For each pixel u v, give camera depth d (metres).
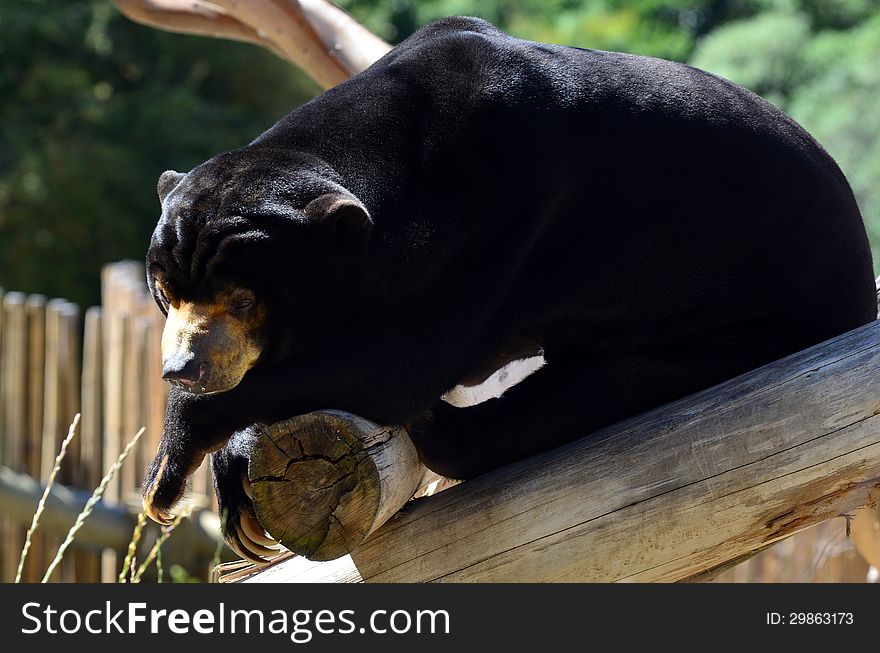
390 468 6.11
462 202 6.14
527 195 6.21
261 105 36.09
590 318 6.71
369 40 9.95
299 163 6.06
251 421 6.20
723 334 6.70
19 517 14.77
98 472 14.75
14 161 32.12
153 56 34.69
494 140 6.20
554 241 6.50
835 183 6.82
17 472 15.09
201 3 10.62
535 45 6.70
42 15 33.41
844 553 13.86
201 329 5.77
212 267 5.76
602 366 6.69
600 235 6.51
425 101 6.34
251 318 5.86
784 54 37.19
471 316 6.20
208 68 35.09
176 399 6.30
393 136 6.25
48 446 14.99
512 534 6.16
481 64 6.39
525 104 6.27
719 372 6.62
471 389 7.88
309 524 6.05
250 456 6.07
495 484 6.30
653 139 6.46
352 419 6.04
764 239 6.59
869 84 33.28
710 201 6.51
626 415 6.67
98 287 32.91
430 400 6.26
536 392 6.62
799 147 6.73
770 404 5.87
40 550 14.92
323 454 6.00
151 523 14.00
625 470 6.03
